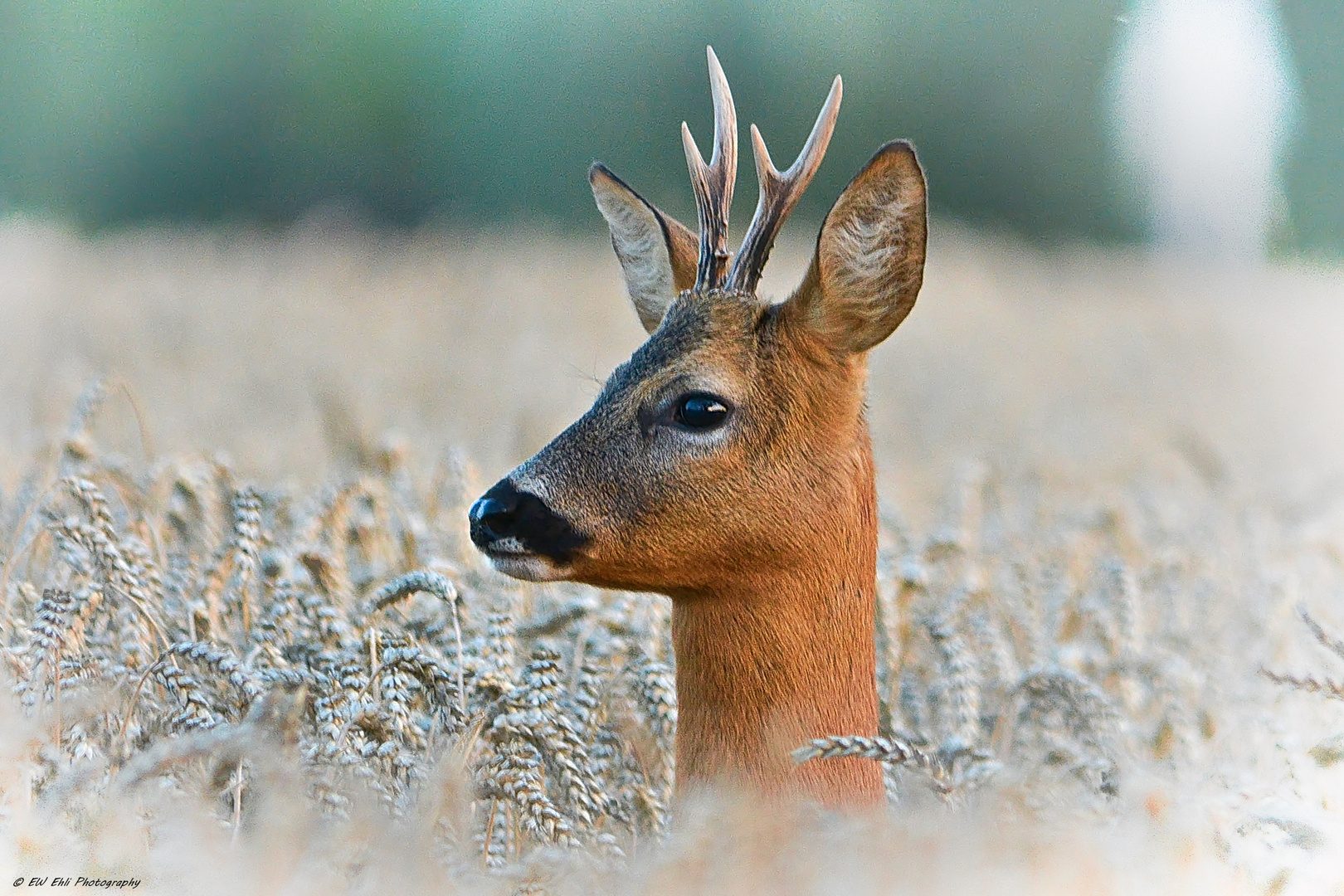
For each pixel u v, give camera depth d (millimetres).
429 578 9266
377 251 41281
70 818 7637
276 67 49156
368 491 12266
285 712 7852
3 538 12203
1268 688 10898
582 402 22141
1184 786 8531
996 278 40344
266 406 20781
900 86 49406
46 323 27625
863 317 8977
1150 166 45312
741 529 8859
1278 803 8031
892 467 20016
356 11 49250
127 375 22219
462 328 29391
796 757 7711
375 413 20047
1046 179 48219
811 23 49594
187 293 32219
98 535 9633
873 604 9195
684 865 7371
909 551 12719
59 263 35438
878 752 7762
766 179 9344
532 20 49906
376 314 30938
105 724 8703
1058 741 9867
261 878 6984
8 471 14570
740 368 8945
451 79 49938
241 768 8031
